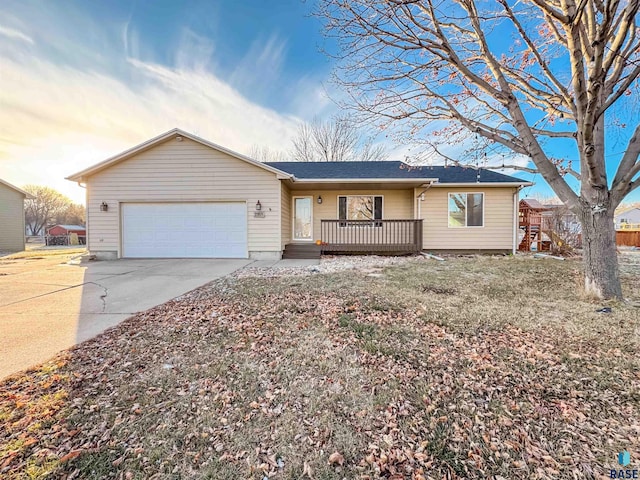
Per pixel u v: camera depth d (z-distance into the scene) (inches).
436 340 124.6
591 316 151.8
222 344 122.2
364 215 474.9
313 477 61.5
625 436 71.5
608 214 185.2
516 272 279.7
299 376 98.5
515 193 447.2
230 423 76.7
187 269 309.9
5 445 67.8
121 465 63.5
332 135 835.4
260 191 395.9
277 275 270.8
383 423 77.1
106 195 398.6
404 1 163.3
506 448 68.7
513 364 104.6
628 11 144.2
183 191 396.5
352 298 185.8
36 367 103.1
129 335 131.6
